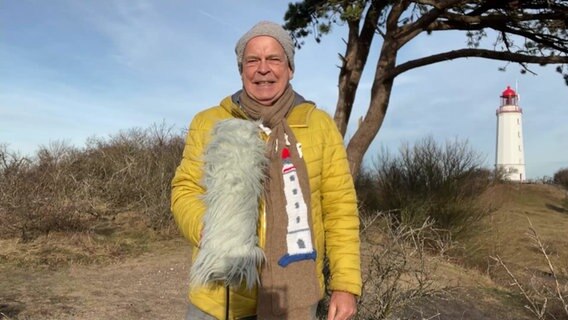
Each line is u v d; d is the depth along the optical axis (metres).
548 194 29.39
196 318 2.02
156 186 11.95
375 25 10.27
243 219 1.79
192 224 1.89
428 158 12.41
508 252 9.91
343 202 2.10
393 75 10.58
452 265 8.97
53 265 8.04
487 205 12.27
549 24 10.30
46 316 5.54
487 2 10.14
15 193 10.03
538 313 4.30
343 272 2.04
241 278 1.80
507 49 11.05
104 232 10.24
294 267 1.92
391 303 4.05
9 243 8.95
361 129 10.80
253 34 2.08
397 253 4.09
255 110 2.07
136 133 14.57
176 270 8.07
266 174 1.95
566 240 13.65
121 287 7.00
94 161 13.20
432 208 11.34
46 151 12.66
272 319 1.90
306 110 2.11
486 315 6.42
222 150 1.85
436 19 10.38
